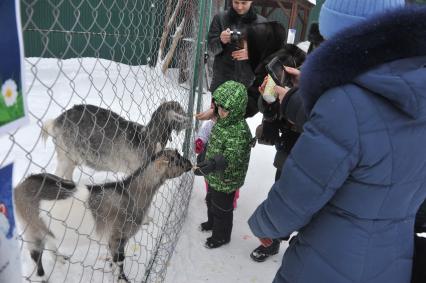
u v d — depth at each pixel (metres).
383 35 1.40
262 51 3.49
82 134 3.37
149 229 3.45
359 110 1.44
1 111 0.96
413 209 1.68
